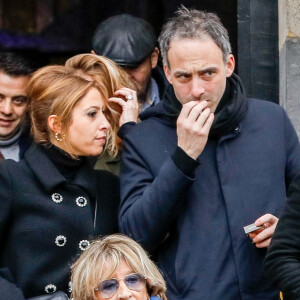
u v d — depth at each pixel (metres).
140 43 20.70
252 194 17.14
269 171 17.30
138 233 16.98
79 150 17.61
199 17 17.20
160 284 15.76
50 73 17.80
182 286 16.94
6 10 25.30
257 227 16.72
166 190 16.72
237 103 17.44
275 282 15.81
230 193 17.11
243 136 17.47
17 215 17.42
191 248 17.00
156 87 21.28
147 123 17.84
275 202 17.16
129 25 20.89
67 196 17.62
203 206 17.14
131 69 20.61
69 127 17.56
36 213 17.42
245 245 16.95
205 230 17.03
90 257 15.69
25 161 17.67
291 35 20.22
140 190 17.34
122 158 17.89
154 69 21.38
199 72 16.97
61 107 17.50
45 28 25.45
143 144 17.64
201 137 16.77
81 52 25.58
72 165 17.69
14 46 25.16
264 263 16.02
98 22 25.72
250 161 17.33
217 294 16.78
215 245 16.97
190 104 16.89
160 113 17.80
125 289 15.56
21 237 17.33
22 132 19.53
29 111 18.14
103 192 18.02
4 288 16.89
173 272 17.06
